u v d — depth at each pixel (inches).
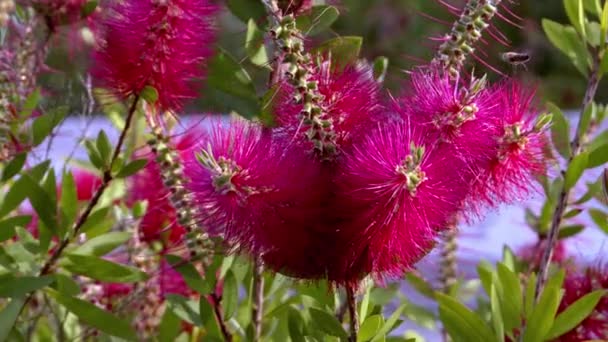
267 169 21.9
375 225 22.0
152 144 25.6
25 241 26.8
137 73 24.8
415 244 22.4
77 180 32.8
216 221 22.4
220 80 26.2
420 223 22.0
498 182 23.6
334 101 22.7
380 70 26.1
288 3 26.0
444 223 23.0
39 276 25.6
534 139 24.0
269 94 25.0
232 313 26.2
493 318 26.2
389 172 21.6
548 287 25.8
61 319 30.2
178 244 28.1
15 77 27.9
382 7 84.3
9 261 26.5
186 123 27.1
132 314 30.2
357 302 26.8
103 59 25.1
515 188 23.9
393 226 22.0
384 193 21.6
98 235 27.7
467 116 22.4
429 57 25.8
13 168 26.9
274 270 23.0
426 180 21.9
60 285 25.9
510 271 27.1
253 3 27.5
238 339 27.9
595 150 27.2
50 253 28.7
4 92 27.4
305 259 22.7
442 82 23.0
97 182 32.6
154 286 29.2
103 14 27.5
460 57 24.0
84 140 28.1
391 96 23.6
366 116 22.9
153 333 29.4
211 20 25.2
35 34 29.1
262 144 22.3
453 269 30.8
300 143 22.8
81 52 29.1
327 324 24.5
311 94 22.4
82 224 26.9
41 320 31.8
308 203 22.1
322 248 22.5
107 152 26.9
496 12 24.0
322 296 26.3
